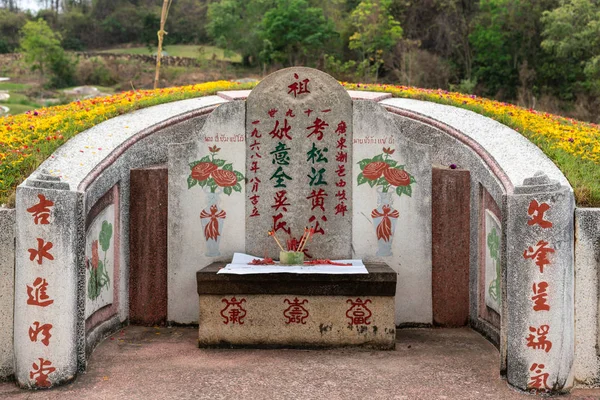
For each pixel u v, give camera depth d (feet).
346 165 21.20
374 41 106.93
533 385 14.93
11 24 174.91
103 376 16.21
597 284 15.30
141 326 21.31
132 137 21.22
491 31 102.83
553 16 90.74
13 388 15.28
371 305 18.62
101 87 116.37
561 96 98.12
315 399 14.69
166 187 21.35
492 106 26.61
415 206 21.22
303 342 18.66
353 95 25.79
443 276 21.24
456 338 19.84
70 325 15.64
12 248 15.44
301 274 18.37
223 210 21.24
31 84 118.42
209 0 165.68
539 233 14.89
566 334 14.93
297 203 21.16
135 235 21.35
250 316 18.69
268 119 21.18
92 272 18.31
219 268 19.36
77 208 15.99
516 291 15.25
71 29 170.19
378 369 16.80
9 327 15.56
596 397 14.83
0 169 18.58
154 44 161.79
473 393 15.10
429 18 118.11
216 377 16.15
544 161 18.24
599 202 16.31
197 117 22.90
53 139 21.08
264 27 118.21
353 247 21.22
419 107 24.07
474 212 20.59
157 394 14.97
